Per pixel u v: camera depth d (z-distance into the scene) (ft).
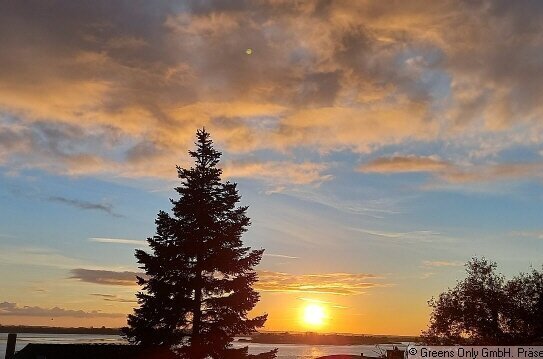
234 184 104.42
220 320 96.22
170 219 99.55
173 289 95.71
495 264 103.60
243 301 97.45
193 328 96.78
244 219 102.83
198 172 102.99
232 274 99.55
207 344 95.50
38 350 119.34
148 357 96.68
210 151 105.60
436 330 104.32
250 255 101.35
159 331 94.73
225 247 99.19
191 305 95.45
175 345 97.30
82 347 120.26
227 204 102.37
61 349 118.62
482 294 101.65
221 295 98.73
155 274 97.71
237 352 98.58
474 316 101.30
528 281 101.91
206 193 101.76
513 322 100.58
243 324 97.91
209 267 97.14
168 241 99.76
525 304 100.63
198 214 99.09
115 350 118.42
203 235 99.14
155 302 95.45
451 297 104.94
